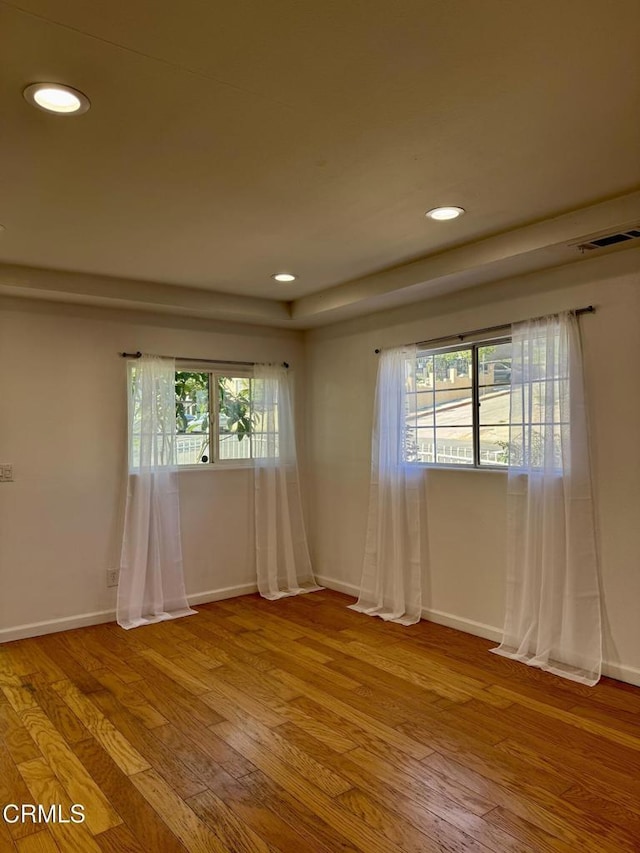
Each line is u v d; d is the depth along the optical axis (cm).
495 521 363
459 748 244
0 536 373
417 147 213
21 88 172
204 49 156
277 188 247
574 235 277
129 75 167
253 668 329
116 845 189
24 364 383
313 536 514
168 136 202
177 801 211
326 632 387
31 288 358
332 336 488
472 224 294
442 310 391
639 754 237
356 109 188
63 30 147
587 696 288
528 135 206
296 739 253
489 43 156
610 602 304
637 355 292
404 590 416
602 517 306
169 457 432
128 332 423
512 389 343
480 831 193
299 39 153
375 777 224
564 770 227
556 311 326
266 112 188
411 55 160
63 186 242
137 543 414
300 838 191
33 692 300
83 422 403
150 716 274
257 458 483
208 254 336
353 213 276
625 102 186
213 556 464
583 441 312
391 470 421
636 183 247
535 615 331
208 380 470
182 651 356
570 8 143
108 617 411
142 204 262
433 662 334
